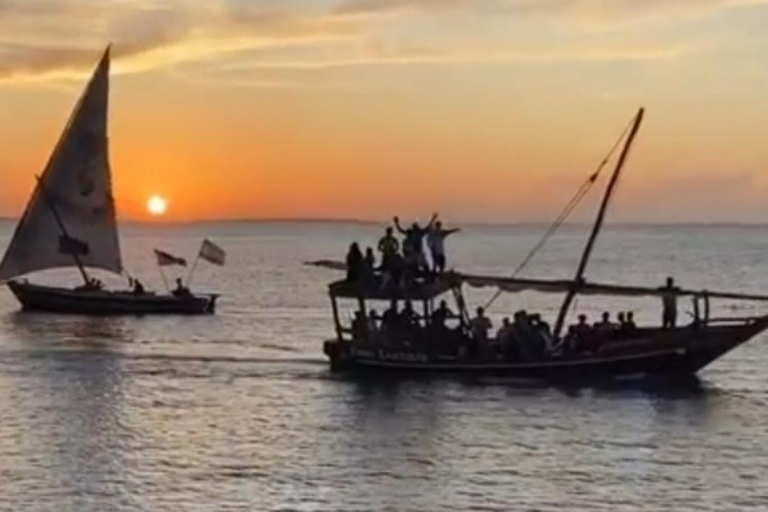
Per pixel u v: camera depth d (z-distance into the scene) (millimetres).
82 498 37531
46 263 95312
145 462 42344
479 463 42469
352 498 37844
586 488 39125
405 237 60688
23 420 49875
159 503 37062
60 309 95625
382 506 37000
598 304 118938
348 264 60562
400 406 53031
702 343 57156
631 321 59719
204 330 87625
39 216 95062
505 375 58594
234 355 71750
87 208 95562
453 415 50906
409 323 60656
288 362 67688
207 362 68062
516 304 117750
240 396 56031
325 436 46938
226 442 45781
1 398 55406
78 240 95500
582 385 57688
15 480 39656
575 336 58562
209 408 52906
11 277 94875
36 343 77688
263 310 107812
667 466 42094
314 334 85688
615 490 38906
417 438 46500
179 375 63000
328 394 56281
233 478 40188
